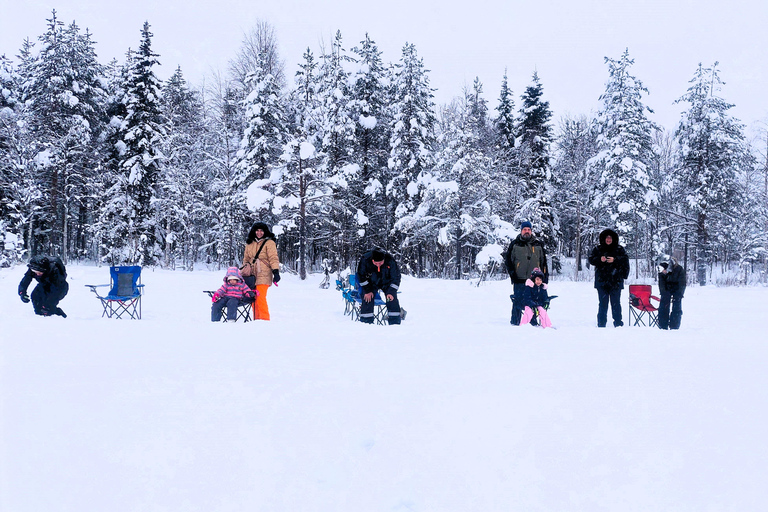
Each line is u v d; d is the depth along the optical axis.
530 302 7.67
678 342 5.25
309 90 28.94
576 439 2.60
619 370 3.91
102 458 2.36
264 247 8.03
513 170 31.06
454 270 27.02
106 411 2.90
